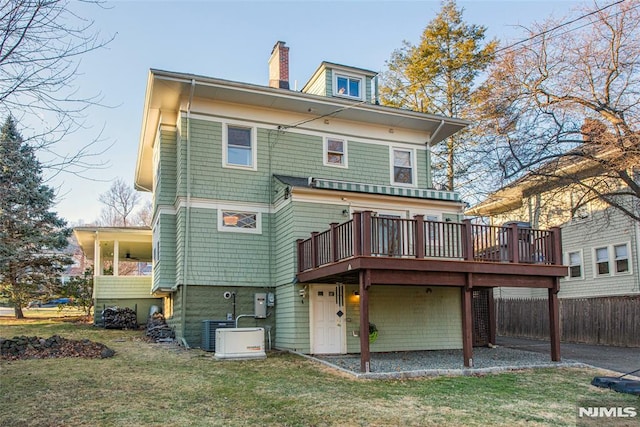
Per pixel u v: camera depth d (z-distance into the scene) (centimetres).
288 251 1318
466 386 901
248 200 1418
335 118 1558
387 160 1603
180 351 1197
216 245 1364
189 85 1330
